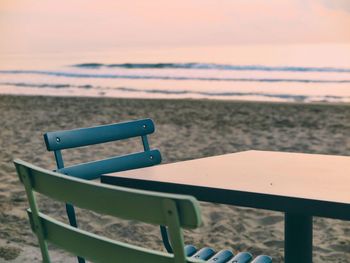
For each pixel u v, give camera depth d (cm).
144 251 129
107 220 428
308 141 827
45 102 1473
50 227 151
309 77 2116
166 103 1411
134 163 257
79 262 215
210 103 1402
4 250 353
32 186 151
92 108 1326
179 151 759
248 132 917
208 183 184
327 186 179
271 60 2419
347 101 1631
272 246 376
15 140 855
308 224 213
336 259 353
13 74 2644
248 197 174
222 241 388
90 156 712
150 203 122
